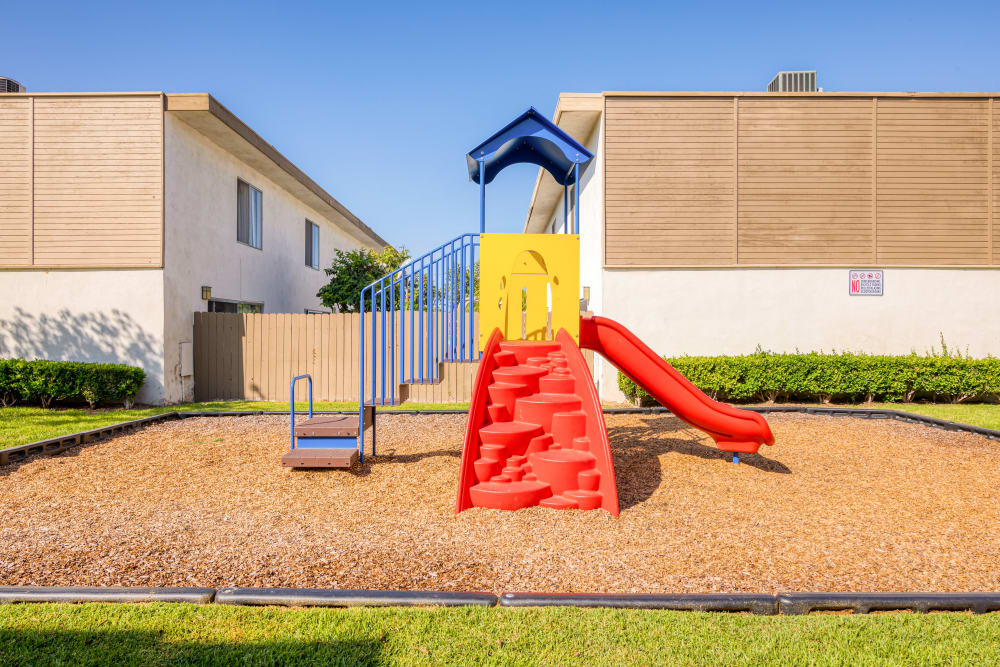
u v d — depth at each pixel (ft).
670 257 36.73
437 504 15.72
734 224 36.73
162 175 34.83
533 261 22.90
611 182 36.76
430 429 26.48
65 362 33.09
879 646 8.87
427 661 8.36
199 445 22.74
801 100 36.86
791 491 17.37
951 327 36.83
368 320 39.09
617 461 20.24
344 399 38.99
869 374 34.55
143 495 16.62
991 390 34.53
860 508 15.89
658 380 20.36
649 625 9.41
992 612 10.18
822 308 36.73
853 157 36.88
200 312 38.81
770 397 35.68
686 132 36.76
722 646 8.83
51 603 10.10
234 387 39.14
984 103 36.91
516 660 8.41
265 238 50.44
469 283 21.53
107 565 11.85
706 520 14.74
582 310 43.60
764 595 10.23
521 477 15.85
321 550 12.63
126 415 29.86
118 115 34.86
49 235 34.86
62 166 34.91
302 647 8.65
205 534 13.62
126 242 34.94
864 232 36.88
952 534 14.03
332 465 18.26
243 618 9.55
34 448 21.17
